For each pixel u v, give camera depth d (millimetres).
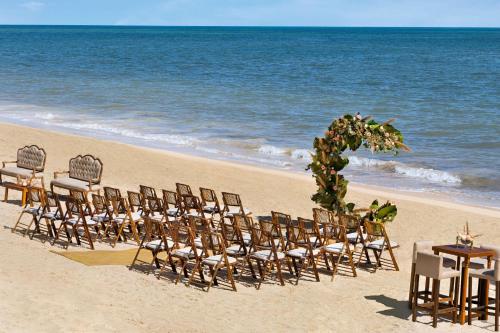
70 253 12195
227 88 53812
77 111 38656
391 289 11023
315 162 14352
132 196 13781
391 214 13875
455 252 9500
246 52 115625
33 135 27344
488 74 71438
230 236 12836
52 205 13133
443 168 24156
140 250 12609
